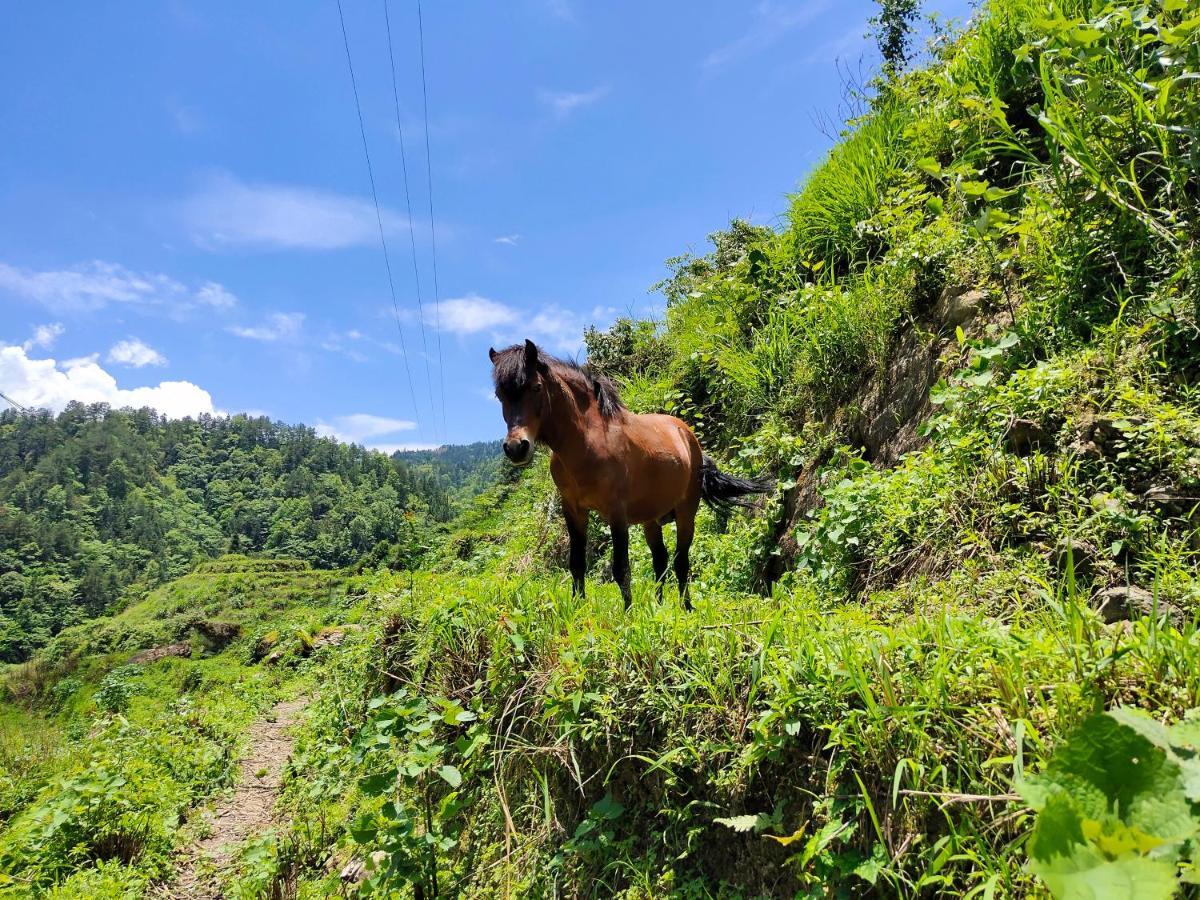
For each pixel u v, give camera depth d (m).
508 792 3.42
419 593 6.39
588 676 3.14
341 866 4.10
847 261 7.16
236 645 27.88
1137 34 3.80
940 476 3.81
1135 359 3.26
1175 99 3.68
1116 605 2.55
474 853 3.38
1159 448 2.87
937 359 4.73
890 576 3.92
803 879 2.06
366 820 3.09
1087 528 2.92
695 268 13.05
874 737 2.03
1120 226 3.72
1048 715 1.79
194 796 6.15
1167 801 0.83
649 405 9.20
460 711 3.16
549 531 8.94
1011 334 3.90
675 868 2.48
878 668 2.13
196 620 41.75
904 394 5.05
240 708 9.82
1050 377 3.42
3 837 4.94
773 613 2.97
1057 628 2.09
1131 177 3.67
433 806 3.92
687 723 2.69
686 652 2.88
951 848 1.69
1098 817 0.85
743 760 2.33
